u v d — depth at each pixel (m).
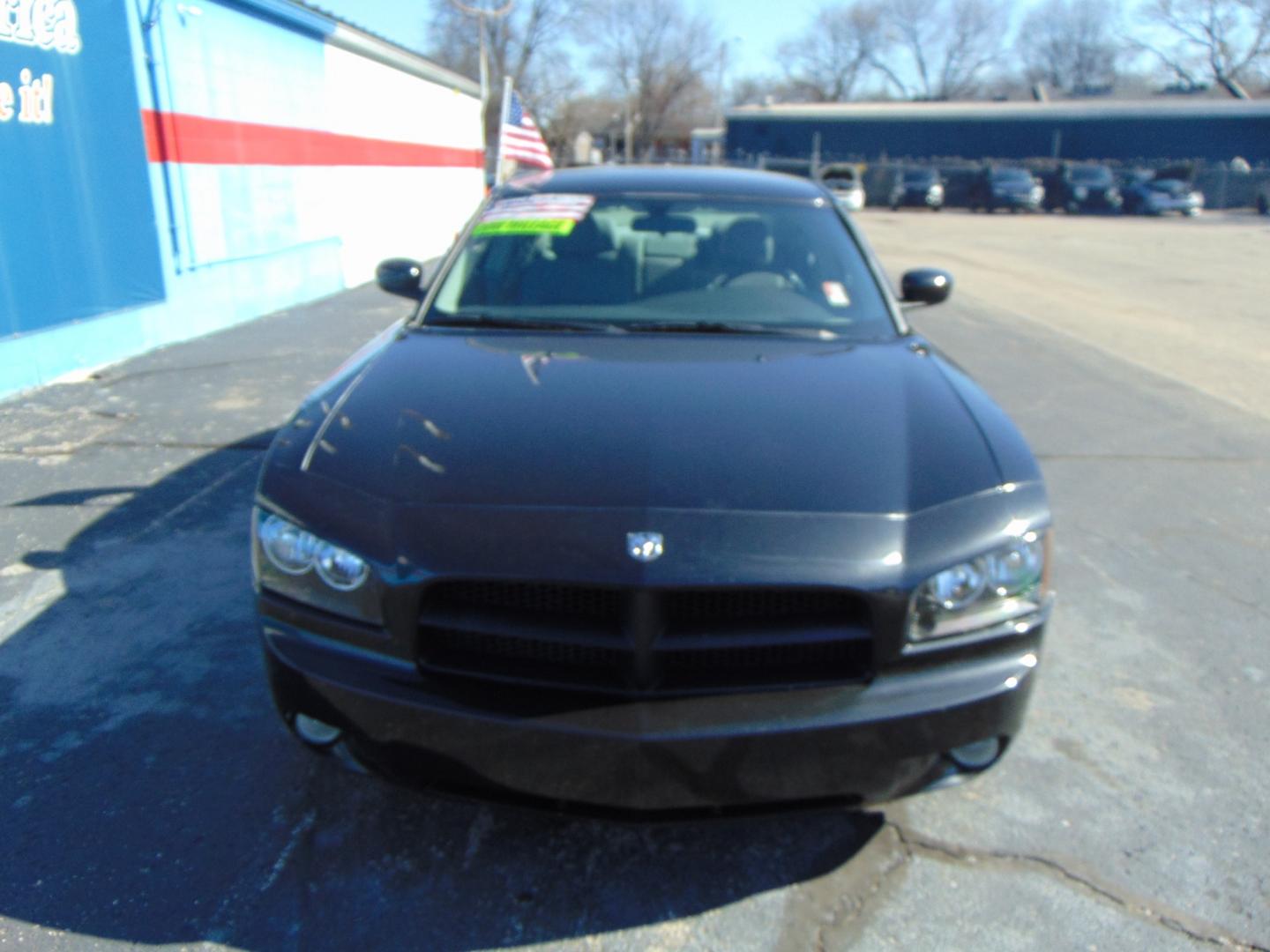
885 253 18.59
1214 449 5.94
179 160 8.16
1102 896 2.31
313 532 2.17
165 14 7.83
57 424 5.84
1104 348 8.95
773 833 2.50
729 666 2.06
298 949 2.11
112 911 2.20
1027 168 39.22
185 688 3.08
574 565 2.00
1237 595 3.95
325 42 10.84
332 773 2.68
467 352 2.90
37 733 2.84
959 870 2.38
